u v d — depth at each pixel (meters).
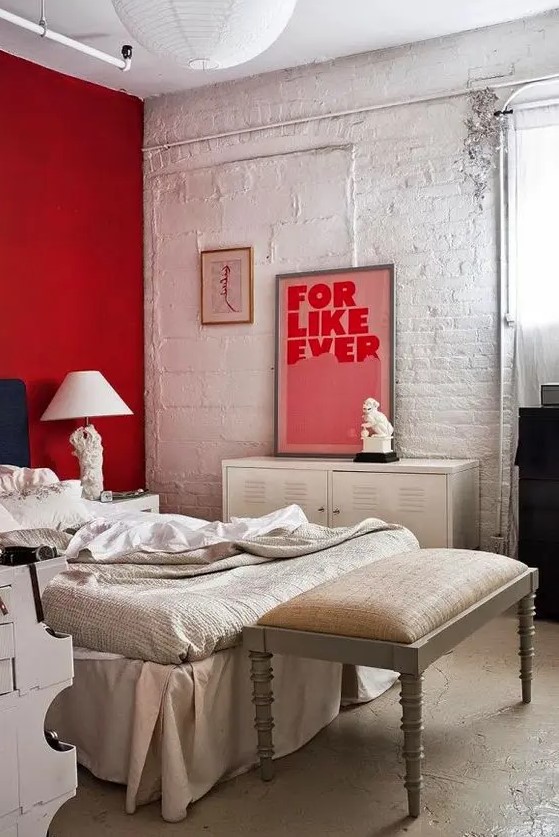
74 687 2.54
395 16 4.52
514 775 2.53
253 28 2.64
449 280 4.84
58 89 5.09
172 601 2.50
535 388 4.58
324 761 2.67
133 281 5.65
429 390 4.90
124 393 5.59
